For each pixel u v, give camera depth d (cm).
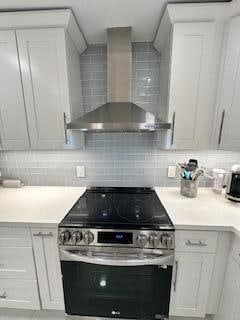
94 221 124
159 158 174
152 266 119
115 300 130
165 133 145
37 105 140
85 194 167
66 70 133
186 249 121
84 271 124
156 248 116
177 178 177
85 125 127
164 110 146
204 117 137
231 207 138
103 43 161
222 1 117
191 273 126
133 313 131
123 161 177
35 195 164
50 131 144
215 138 138
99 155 177
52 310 151
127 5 119
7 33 129
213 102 134
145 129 129
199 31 124
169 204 143
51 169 182
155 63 162
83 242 118
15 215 130
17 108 142
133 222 122
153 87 165
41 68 134
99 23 137
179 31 124
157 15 129
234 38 120
